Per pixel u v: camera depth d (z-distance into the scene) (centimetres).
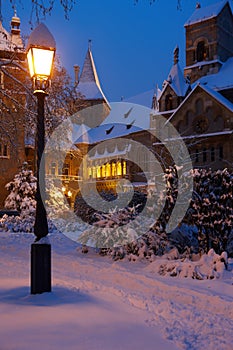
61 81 1741
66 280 867
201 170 1241
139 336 496
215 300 731
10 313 544
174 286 838
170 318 623
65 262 1181
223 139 3881
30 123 1664
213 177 1211
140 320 574
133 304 686
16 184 2930
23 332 471
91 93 6831
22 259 1248
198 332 566
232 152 3838
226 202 1183
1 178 4006
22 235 1928
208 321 620
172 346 479
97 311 583
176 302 738
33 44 717
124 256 1226
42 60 720
